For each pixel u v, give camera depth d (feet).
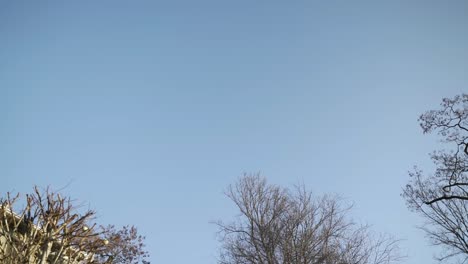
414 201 83.66
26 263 45.93
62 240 48.73
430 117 79.20
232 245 82.89
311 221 81.56
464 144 78.02
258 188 87.40
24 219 49.32
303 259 77.00
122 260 92.32
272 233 80.74
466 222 81.25
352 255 77.36
